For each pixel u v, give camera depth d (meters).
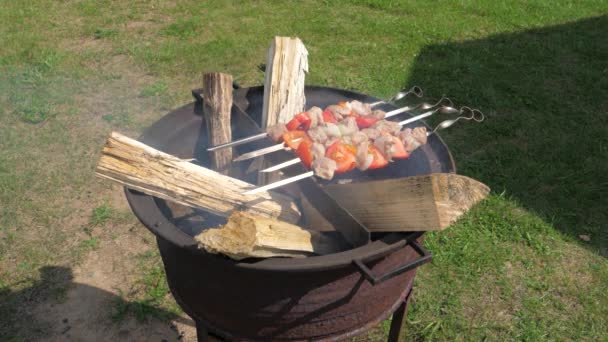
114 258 3.45
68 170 4.10
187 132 2.37
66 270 3.35
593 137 4.63
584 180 4.15
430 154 2.22
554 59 5.89
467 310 3.21
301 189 2.02
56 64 5.49
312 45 6.08
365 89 5.29
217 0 7.15
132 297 3.22
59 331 3.01
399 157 2.17
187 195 1.90
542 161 4.36
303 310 1.86
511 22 6.73
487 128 4.75
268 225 1.67
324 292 1.81
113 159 1.81
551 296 3.30
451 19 6.81
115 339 2.99
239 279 1.76
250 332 1.97
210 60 5.66
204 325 2.08
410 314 3.18
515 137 4.64
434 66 5.72
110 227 3.66
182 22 6.46
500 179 4.16
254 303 1.84
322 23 6.60
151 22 6.52
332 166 1.97
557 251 3.60
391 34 6.39
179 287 2.08
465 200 1.60
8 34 6.04
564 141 4.57
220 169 2.37
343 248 1.92
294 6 7.07
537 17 6.88
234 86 2.60
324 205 1.88
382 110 2.61
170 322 3.10
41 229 3.61
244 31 6.30
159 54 5.73
